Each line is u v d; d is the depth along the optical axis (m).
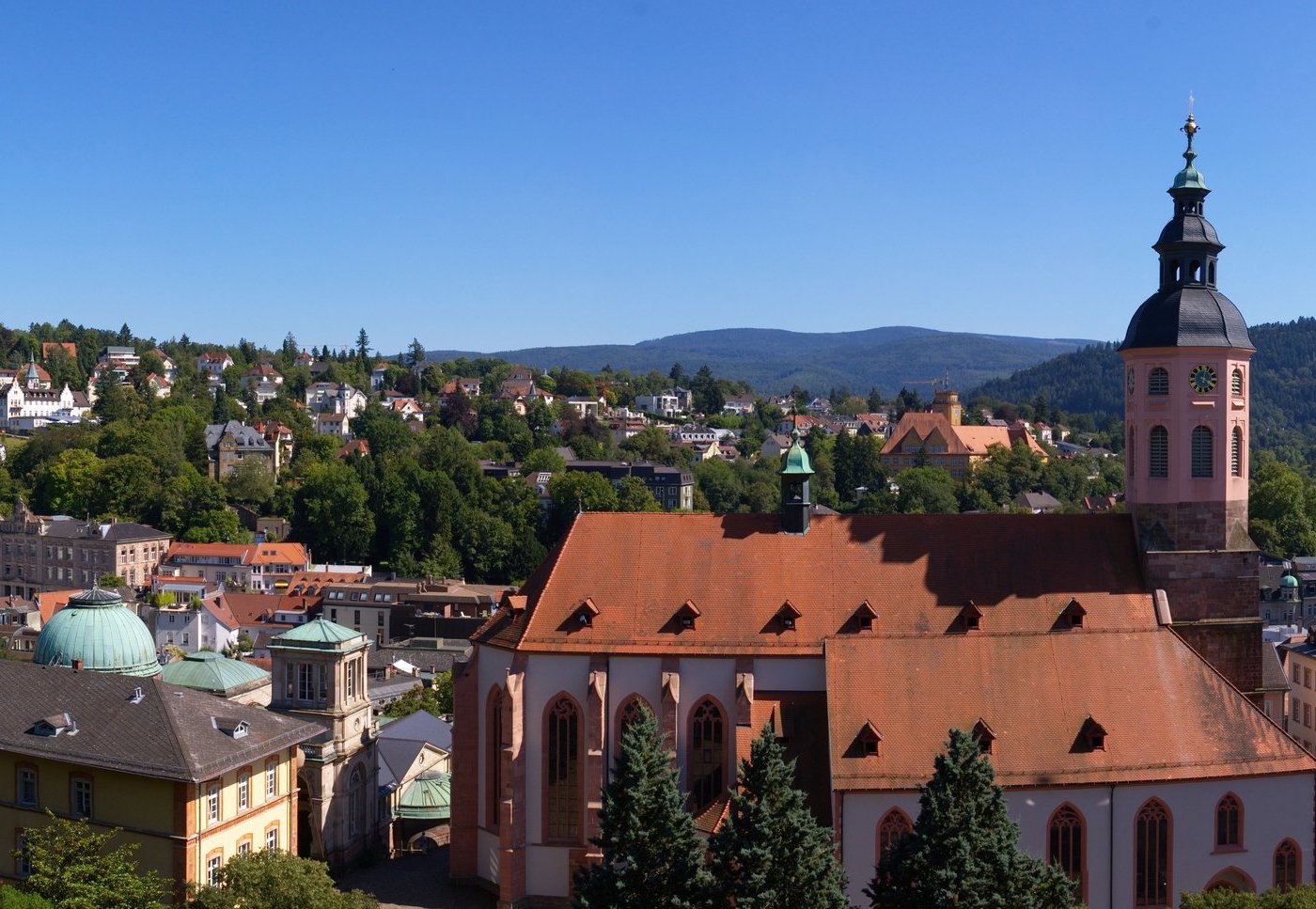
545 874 91.56
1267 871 84.69
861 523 95.25
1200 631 92.50
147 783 86.00
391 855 112.62
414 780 116.25
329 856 102.50
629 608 92.31
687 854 73.50
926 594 91.88
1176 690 86.88
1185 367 92.31
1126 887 83.31
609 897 73.75
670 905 72.62
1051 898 69.50
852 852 82.81
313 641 104.19
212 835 87.69
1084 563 93.25
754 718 89.12
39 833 83.62
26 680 95.19
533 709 91.56
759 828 70.19
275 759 95.06
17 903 74.50
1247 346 93.38
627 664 90.69
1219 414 92.44
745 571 93.38
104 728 89.25
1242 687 92.81
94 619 111.06
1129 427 95.62
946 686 86.25
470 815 96.62
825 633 90.38
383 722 138.38
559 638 91.44
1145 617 91.31
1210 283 94.81
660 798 73.75
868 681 86.38
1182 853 83.81
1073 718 85.19
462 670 99.19
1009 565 93.00
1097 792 83.19
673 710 89.31
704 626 91.12
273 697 104.75
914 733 84.50
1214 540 92.81
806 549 94.12
